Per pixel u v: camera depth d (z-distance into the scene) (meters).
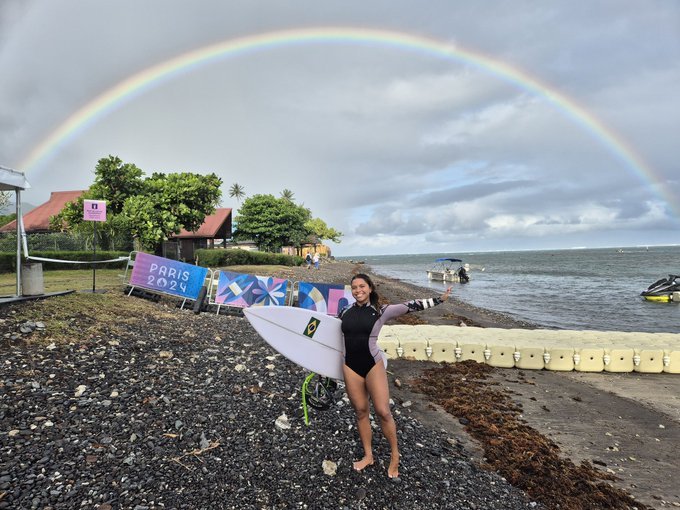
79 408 5.07
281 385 6.77
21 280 9.22
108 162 27.67
